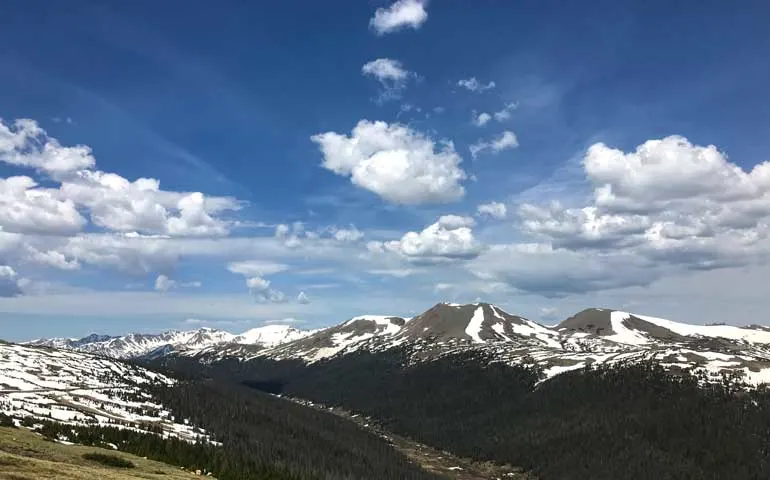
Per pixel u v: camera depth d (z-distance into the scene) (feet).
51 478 233.35
